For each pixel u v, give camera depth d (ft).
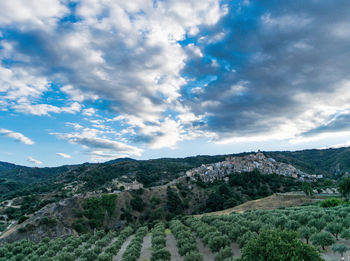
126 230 244.83
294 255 63.26
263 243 70.03
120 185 571.28
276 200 312.09
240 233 130.00
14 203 483.10
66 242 208.54
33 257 161.99
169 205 412.98
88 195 362.33
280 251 65.46
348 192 278.67
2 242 235.40
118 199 387.55
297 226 125.70
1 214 416.87
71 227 281.74
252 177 585.22
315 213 148.77
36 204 449.89
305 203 273.75
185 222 249.75
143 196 424.87
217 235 133.39
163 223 277.85
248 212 209.15
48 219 272.31
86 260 146.61
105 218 334.44
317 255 64.18
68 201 320.09
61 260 146.30
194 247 129.70
